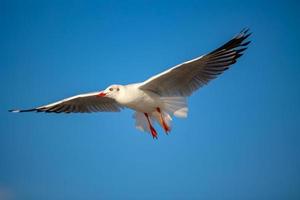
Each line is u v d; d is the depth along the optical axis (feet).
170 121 48.06
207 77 46.19
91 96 51.06
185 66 44.65
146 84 46.68
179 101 47.50
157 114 48.37
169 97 47.65
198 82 46.60
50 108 53.16
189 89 47.09
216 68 45.57
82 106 53.47
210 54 43.91
